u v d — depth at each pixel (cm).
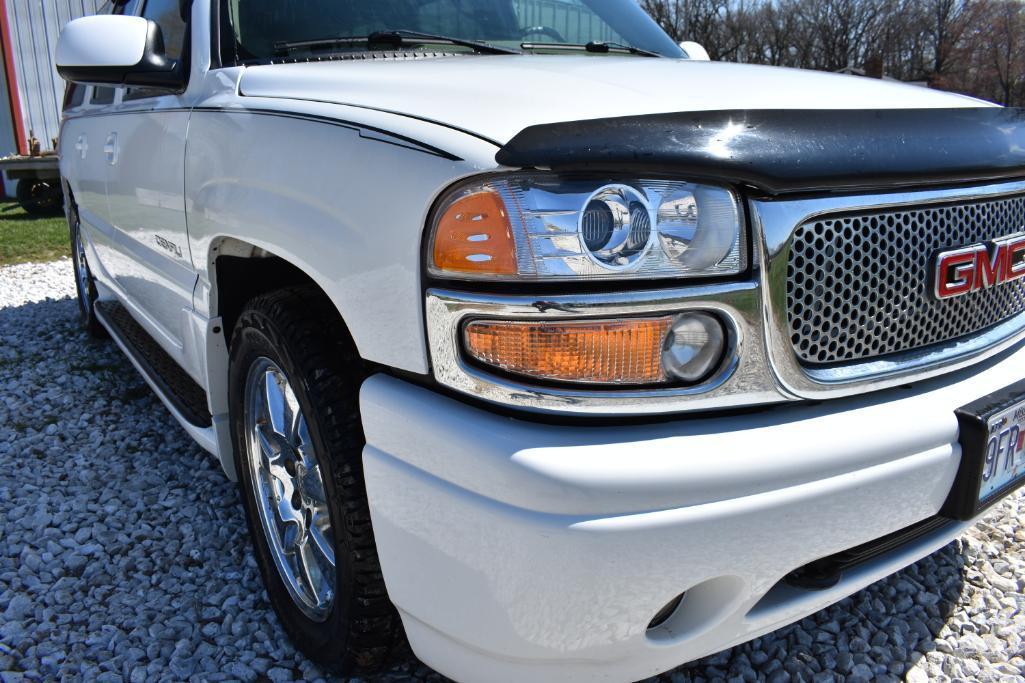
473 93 166
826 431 147
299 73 206
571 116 149
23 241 957
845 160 147
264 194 184
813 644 218
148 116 271
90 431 352
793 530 143
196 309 238
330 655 190
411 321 147
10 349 481
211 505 286
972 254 170
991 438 166
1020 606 232
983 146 171
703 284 140
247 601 234
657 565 134
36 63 1694
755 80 189
